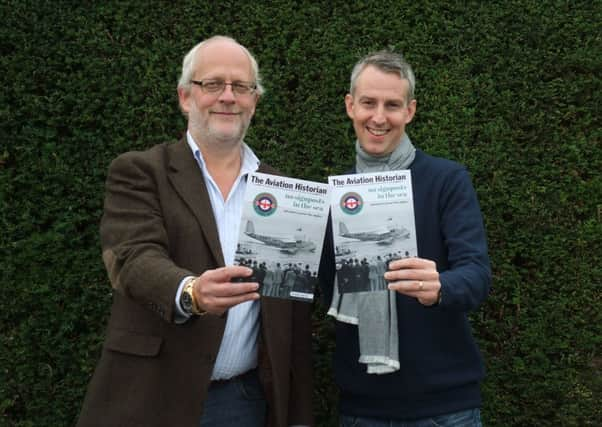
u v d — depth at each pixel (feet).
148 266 5.62
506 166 9.40
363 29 9.66
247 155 6.96
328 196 5.95
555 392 9.29
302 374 6.87
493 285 9.37
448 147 9.40
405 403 6.55
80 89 9.41
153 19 9.61
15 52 9.44
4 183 9.21
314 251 5.90
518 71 9.61
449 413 6.50
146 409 5.82
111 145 9.40
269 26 9.64
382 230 6.07
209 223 6.17
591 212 9.50
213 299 5.28
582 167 9.48
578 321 9.33
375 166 7.14
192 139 6.61
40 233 9.39
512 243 9.41
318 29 9.64
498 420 9.35
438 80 9.56
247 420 6.51
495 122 9.50
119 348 6.00
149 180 6.24
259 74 9.53
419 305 6.61
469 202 6.68
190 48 9.56
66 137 9.42
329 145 9.53
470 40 9.70
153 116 9.43
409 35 9.63
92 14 9.55
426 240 6.68
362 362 6.57
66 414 9.26
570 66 9.63
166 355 5.98
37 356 9.29
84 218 9.30
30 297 9.18
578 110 9.55
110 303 9.27
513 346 9.34
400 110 6.98
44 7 9.46
